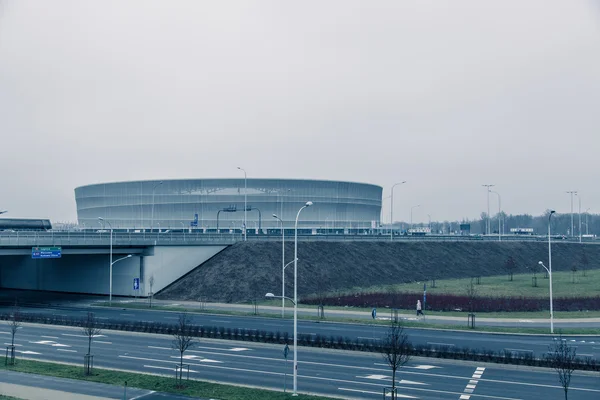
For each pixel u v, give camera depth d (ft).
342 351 151.84
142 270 287.69
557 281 333.62
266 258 303.89
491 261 423.64
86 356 126.82
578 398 108.06
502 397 108.47
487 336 174.91
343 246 356.59
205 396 107.34
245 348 157.99
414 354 145.79
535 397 108.78
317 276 303.48
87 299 284.41
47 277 333.62
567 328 187.62
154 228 496.23
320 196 547.90
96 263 307.58
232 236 331.16
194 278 293.02
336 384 118.32
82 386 114.11
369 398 107.65
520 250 463.83
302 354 149.79
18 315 199.31
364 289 300.20
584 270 386.52
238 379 122.31
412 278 348.18
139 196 556.92
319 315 214.07
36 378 120.57
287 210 532.73
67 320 199.11
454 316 214.48
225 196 526.57
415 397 108.47
